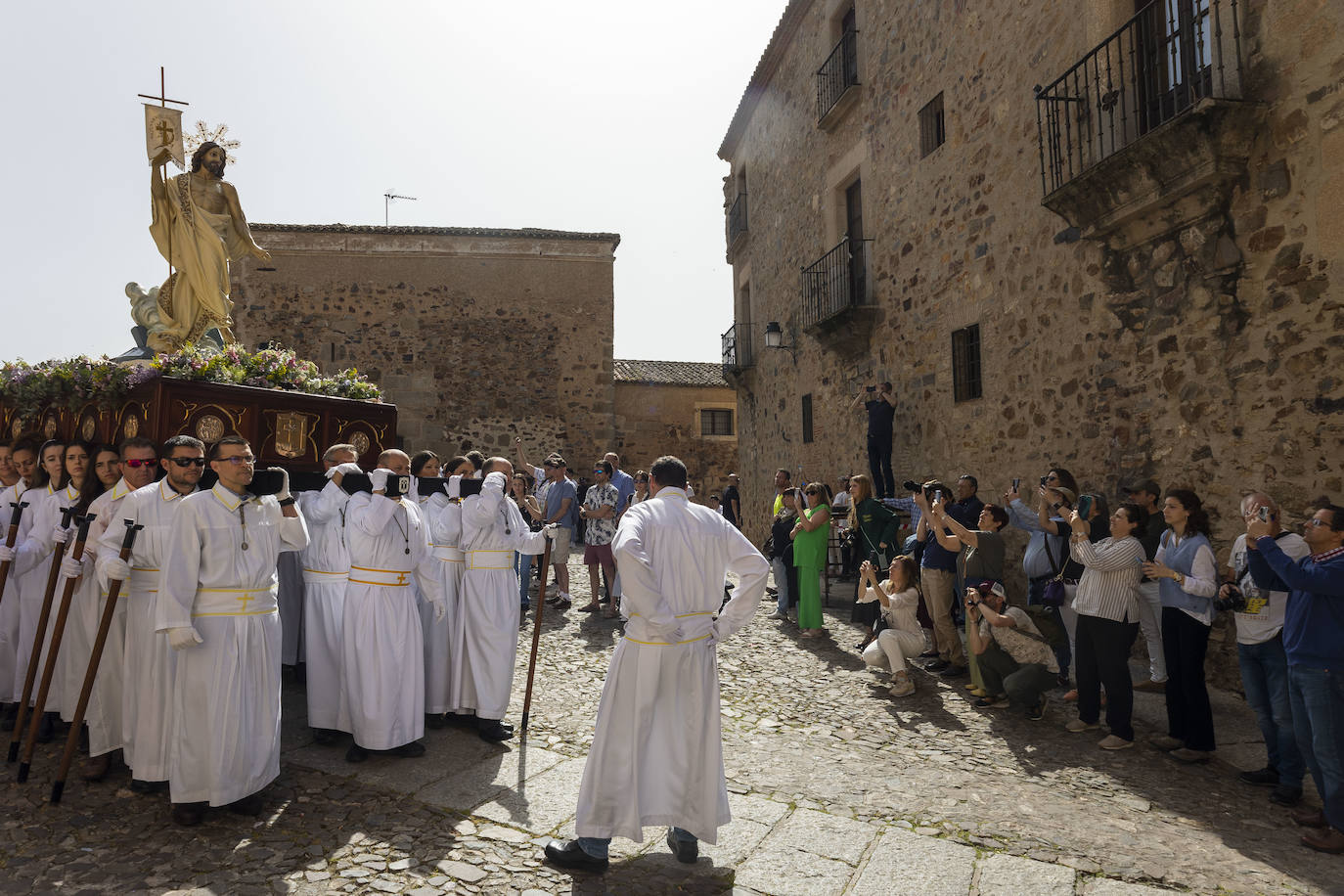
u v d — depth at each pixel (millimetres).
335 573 4641
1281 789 3836
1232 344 5445
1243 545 4305
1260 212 5211
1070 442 7113
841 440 12164
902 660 5703
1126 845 3387
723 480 21094
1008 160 8000
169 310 6613
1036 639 5297
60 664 4508
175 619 3312
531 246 18469
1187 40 5812
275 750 3719
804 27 13578
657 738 3172
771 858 3273
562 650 6930
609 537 8578
